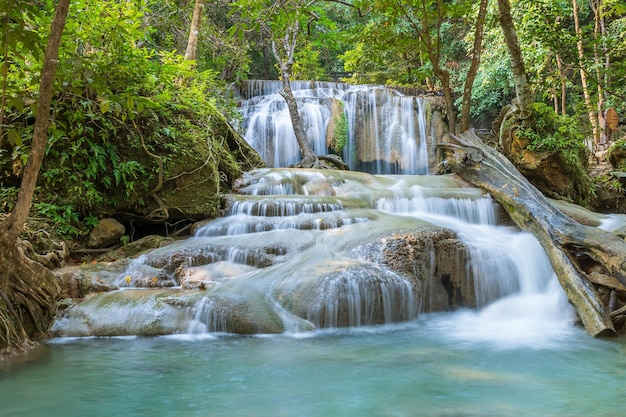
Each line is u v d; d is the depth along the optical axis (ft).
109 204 27.12
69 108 25.31
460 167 34.32
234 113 42.91
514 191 28.91
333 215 26.89
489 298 23.30
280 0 30.01
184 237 27.04
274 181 32.76
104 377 13.82
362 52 44.39
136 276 22.06
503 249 24.27
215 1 57.52
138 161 27.73
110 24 25.61
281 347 16.97
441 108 53.62
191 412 11.36
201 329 18.66
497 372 14.32
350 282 20.10
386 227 24.47
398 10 36.42
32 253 20.90
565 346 17.21
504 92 59.88
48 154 25.21
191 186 28.94
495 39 52.13
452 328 20.07
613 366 14.90
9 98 17.19
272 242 23.94
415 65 70.85
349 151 51.96
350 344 17.42
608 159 43.04
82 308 19.29
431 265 22.93
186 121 30.32
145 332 18.35
